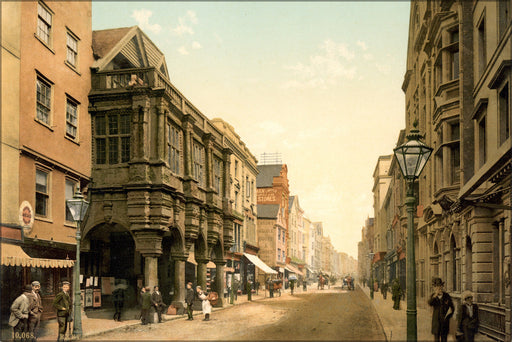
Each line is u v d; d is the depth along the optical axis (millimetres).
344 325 16031
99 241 23188
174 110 22359
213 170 27406
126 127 20609
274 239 51906
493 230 15812
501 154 12953
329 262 141500
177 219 21750
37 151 16438
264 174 58188
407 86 30016
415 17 28469
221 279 28312
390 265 44031
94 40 22375
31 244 15594
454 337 10773
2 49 14742
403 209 30500
